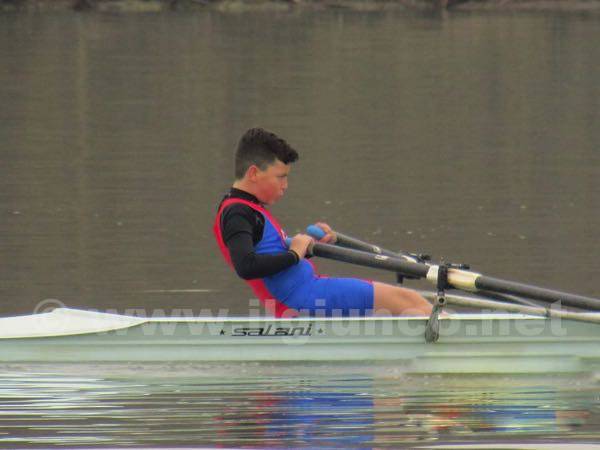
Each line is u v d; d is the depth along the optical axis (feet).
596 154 189.57
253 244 78.84
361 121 227.20
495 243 129.18
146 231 135.23
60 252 124.77
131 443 67.15
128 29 415.64
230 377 80.28
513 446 67.00
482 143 201.87
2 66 308.60
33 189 161.07
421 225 138.72
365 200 153.69
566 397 76.13
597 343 80.74
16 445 66.69
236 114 235.40
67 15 468.75
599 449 66.49
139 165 180.24
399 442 67.62
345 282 81.76
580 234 133.08
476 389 77.87
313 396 76.02
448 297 81.10
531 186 162.71
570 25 429.38
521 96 263.29
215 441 67.62
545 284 111.75
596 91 270.67
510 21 449.06
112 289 110.01
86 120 226.99
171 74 298.76
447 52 347.15
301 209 148.15
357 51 349.41
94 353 81.20
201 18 464.24
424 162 182.60
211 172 174.29
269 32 410.52
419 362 80.74
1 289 109.91
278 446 66.74
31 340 81.10
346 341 80.59
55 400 74.90
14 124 221.66
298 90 271.49
